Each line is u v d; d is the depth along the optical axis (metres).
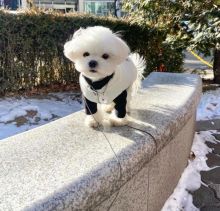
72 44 0.60
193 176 0.92
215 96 1.86
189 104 0.81
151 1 1.99
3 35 1.61
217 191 0.85
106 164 0.46
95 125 0.62
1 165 0.45
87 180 0.42
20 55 1.69
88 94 0.62
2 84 1.66
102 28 0.63
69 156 0.48
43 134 0.58
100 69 0.56
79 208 0.39
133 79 0.69
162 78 1.12
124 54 0.60
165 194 0.76
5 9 1.70
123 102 0.63
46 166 0.45
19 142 0.54
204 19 1.83
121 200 0.52
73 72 1.89
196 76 1.18
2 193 0.38
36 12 1.71
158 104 0.78
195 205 0.79
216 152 1.11
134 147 0.53
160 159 0.68
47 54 1.79
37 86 1.82
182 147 0.89
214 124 1.42
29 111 1.48
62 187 0.39
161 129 0.62
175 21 2.05
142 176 0.59
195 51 2.14
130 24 2.05
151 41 2.21
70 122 0.65
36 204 0.36
